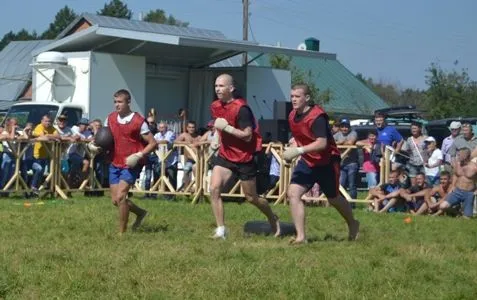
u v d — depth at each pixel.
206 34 29.64
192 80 25.08
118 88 20.98
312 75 51.66
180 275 7.03
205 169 15.81
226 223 11.48
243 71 24.23
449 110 45.78
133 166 9.73
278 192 15.78
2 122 19.97
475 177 14.12
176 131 23.28
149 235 9.75
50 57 20.38
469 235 10.48
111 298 6.33
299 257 7.90
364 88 54.16
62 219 11.34
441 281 7.05
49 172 15.88
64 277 6.88
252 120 9.32
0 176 15.79
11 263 7.52
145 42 21.81
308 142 8.99
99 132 9.88
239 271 7.12
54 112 19.66
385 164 15.30
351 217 9.54
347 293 6.49
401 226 11.66
